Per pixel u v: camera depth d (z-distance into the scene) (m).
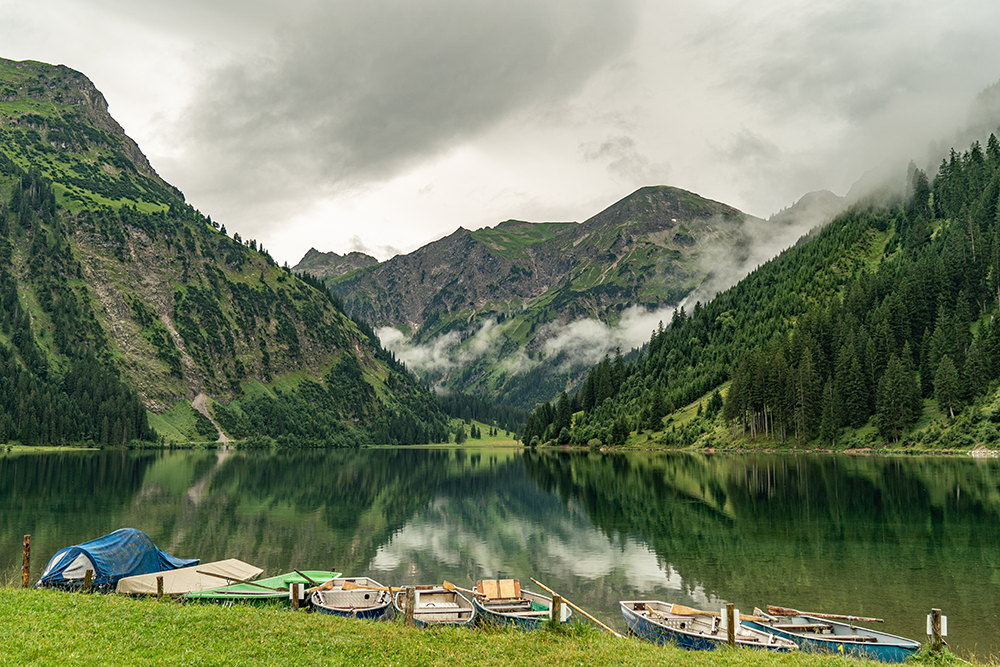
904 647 27.98
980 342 152.38
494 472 162.50
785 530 68.19
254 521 78.69
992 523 68.62
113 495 101.06
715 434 195.25
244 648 23.75
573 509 89.00
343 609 33.59
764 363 186.75
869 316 194.75
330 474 156.75
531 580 49.50
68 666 20.39
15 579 47.03
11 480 120.56
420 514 86.25
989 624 37.75
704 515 79.50
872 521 71.62
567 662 24.12
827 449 163.50
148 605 29.56
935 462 127.12
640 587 47.69
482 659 24.36
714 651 27.55
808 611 41.06
